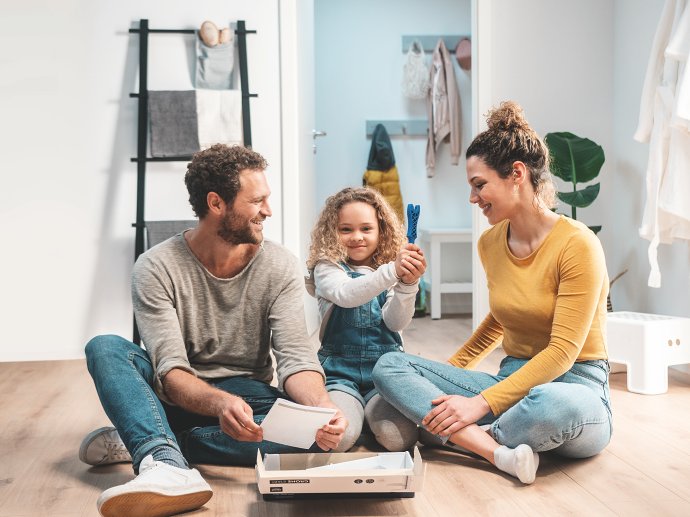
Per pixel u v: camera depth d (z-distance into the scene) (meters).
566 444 1.98
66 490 1.88
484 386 2.04
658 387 2.91
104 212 3.83
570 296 1.90
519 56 4.07
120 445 2.04
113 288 3.84
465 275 5.72
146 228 3.76
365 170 5.86
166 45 3.83
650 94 3.30
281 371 1.96
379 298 2.29
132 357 1.87
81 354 3.84
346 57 5.82
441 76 5.66
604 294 2.02
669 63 3.17
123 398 1.76
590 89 4.10
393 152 5.82
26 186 3.80
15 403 2.84
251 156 1.93
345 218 2.25
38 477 1.98
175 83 3.84
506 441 1.93
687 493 1.82
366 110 5.85
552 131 4.10
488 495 1.80
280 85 3.89
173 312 1.96
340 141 5.85
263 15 3.88
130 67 3.82
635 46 3.85
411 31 5.83
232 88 3.87
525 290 2.00
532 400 1.87
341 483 1.67
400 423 2.06
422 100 5.84
